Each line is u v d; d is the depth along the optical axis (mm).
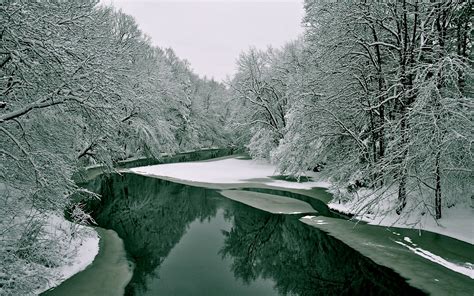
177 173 31750
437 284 8812
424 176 12172
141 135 33219
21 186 8844
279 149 25531
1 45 7266
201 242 13531
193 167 35531
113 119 9055
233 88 38531
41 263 9117
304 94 18422
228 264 11188
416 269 9750
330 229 14031
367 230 13344
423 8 14117
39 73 7305
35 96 8547
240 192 22812
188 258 11664
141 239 13500
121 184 26500
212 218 17109
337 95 17578
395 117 15352
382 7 15500
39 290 8398
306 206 18312
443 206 13695
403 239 12008
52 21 8008
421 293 8453
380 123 16188
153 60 44438
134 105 26938
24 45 7270
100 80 8164
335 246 12102
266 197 20922
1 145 8766
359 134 17031
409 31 15375
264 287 9406
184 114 54969
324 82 18516
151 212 18344
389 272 9742
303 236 13547
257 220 16344
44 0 8367
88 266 10211
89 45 9453
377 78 16922
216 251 12477
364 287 9125
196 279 9867
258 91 35438
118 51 12203
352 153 18062
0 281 7043
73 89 7680
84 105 7949
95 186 25219
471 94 13414
